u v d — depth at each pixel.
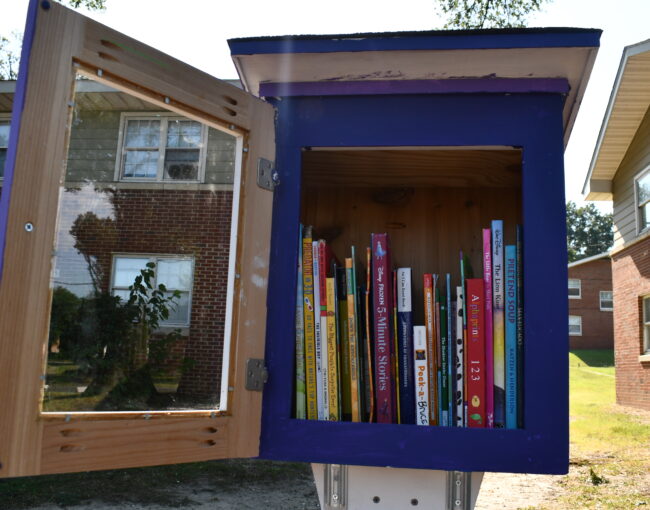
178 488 5.77
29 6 1.35
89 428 1.38
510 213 2.42
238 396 1.62
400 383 1.83
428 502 1.77
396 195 2.46
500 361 1.74
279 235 1.79
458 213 2.43
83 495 5.43
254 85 1.93
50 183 1.34
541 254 1.70
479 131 1.78
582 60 1.72
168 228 1.63
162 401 1.56
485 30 1.68
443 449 1.65
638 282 11.88
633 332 12.21
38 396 1.30
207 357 1.62
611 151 12.36
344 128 1.83
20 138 1.30
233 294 1.65
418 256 2.41
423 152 2.02
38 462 1.29
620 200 12.75
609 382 18.00
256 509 5.12
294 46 1.75
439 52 1.72
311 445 1.69
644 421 10.14
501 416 1.72
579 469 6.57
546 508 5.06
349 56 1.76
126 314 1.55
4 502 5.15
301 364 1.79
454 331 1.82
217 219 1.70
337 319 1.82
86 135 1.46
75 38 1.40
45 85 1.35
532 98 1.79
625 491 5.57
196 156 1.69
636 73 10.48
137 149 1.61
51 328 1.36
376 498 1.78
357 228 2.45
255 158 1.73
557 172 1.74
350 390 1.83
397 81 1.82
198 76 1.63
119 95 1.52
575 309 27.80
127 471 6.41
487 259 1.78
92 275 1.48
